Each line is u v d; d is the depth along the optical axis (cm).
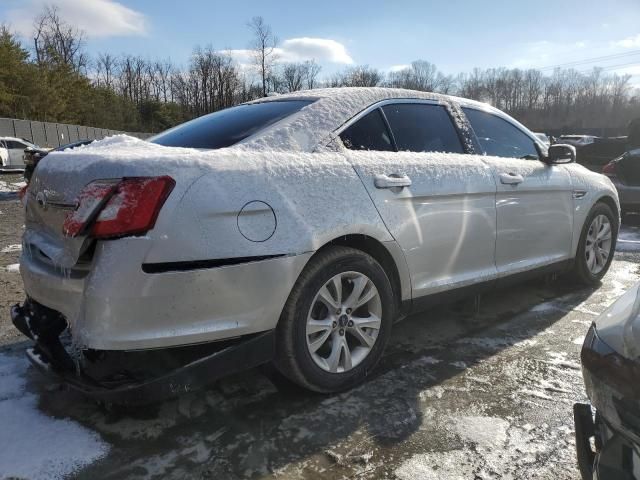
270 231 227
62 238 224
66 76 4634
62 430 234
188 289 208
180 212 205
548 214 388
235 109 321
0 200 1178
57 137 3847
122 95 6059
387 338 286
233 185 220
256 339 230
